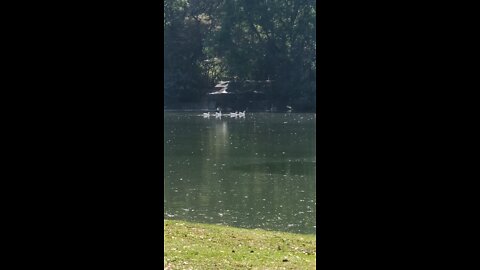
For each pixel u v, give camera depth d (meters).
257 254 11.87
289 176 29.41
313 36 78.50
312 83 77.94
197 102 79.75
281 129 54.88
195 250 11.82
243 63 78.12
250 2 78.31
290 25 78.75
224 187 26.48
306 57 78.69
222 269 10.58
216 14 84.00
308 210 21.81
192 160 34.94
